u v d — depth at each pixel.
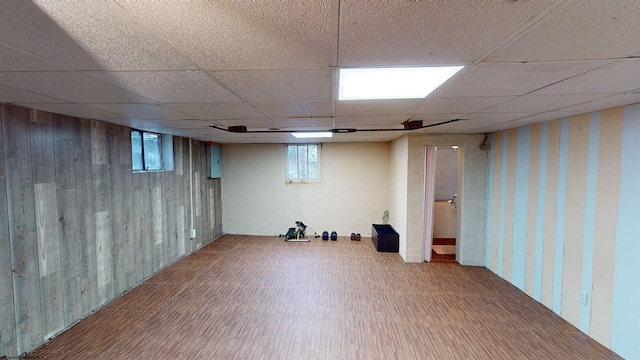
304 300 3.50
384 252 5.41
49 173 2.74
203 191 5.90
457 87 1.83
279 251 5.49
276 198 6.68
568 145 2.97
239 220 6.75
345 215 6.58
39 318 2.64
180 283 4.01
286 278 4.18
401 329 2.87
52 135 2.76
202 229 5.85
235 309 3.28
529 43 1.18
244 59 1.35
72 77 1.61
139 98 2.12
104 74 1.56
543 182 3.34
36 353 2.51
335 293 3.69
